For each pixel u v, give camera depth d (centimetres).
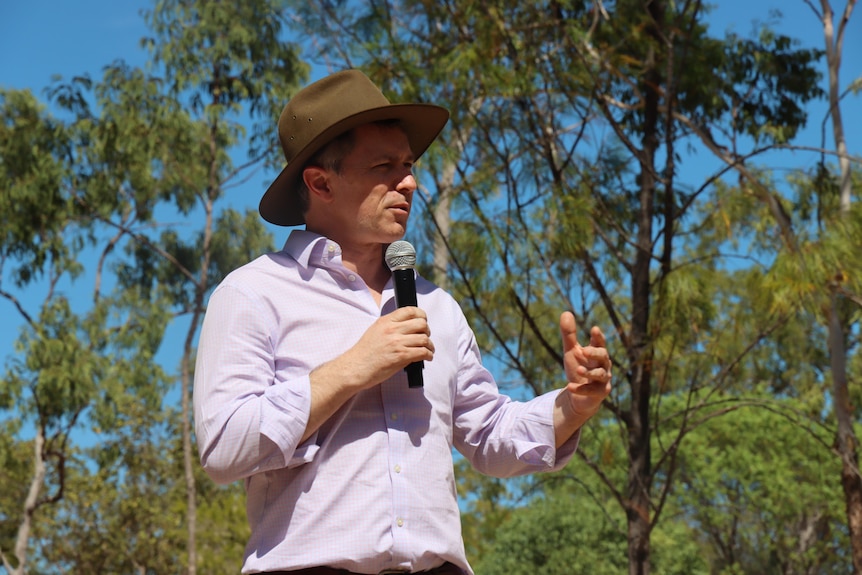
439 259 1009
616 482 2175
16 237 1928
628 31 979
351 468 230
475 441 265
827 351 1791
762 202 863
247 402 227
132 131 1909
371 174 254
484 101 942
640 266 927
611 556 2145
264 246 2117
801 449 2264
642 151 930
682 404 2233
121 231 2028
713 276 880
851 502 966
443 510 236
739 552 2520
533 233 877
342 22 965
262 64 1905
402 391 239
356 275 249
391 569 227
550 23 929
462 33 968
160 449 2497
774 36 1129
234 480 227
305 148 253
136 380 2012
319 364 239
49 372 1858
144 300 2064
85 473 2491
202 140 1952
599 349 249
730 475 2252
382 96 262
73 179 1969
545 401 261
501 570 2164
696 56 1046
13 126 1914
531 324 880
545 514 2189
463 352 266
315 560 224
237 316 238
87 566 2522
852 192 1050
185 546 2522
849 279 817
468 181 904
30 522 1991
